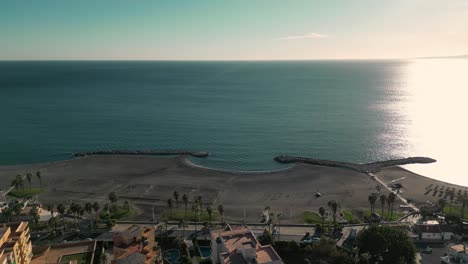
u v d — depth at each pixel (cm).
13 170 18375
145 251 9638
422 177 17638
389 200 13125
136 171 18325
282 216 13475
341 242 11438
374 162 19838
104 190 15900
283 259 10631
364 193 15688
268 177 17538
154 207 14225
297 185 16550
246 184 16650
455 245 10144
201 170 18512
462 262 9325
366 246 10231
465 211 13750
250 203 14650
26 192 15525
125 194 15462
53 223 12162
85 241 11331
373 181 17088
